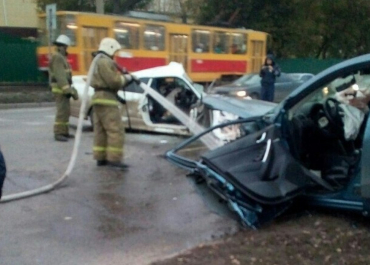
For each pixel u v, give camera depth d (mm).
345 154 5609
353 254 4312
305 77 20500
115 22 20844
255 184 4961
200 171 5492
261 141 5336
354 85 5750
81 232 4863
